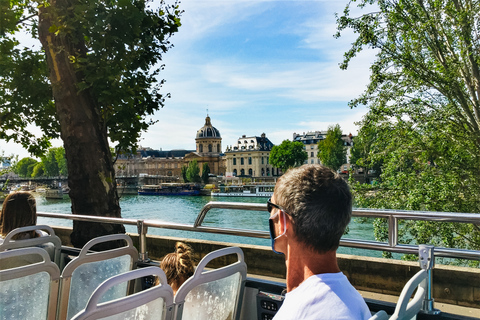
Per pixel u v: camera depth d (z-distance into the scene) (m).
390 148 13.65
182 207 83.38
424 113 13.21
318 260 1.08
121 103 6.05
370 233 29.50
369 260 4.13
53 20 5.69
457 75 12.33
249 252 4.96
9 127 8.18
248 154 190.12
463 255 1.98
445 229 12.26
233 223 49.53
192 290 1.96
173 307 1.85
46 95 7.79
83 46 6.22
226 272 2.14
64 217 4.00
